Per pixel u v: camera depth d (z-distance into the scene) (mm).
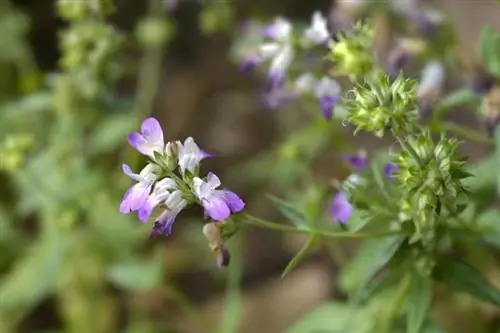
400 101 621
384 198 665
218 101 1023
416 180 624
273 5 980
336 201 697
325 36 702
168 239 901
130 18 1030
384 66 768
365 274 677
